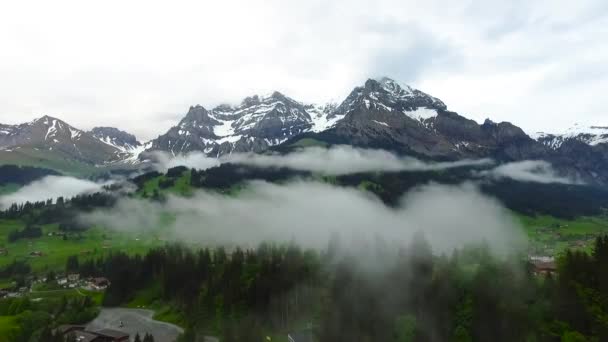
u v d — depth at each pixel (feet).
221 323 554.46
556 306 454.40
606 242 498.28
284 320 560.20
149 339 459.73
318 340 504.84
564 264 499.10
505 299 487.20
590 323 427.33
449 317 500.74
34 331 517.55
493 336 462.60
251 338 507.71
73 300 637.71
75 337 492.54
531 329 449.89
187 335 495.82
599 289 452.76
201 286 649.20
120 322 591.37
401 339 492.54
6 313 589.32
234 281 611.88
